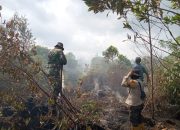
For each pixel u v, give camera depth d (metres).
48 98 3.34
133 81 3.47
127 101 3.54
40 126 3.34
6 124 3.39
